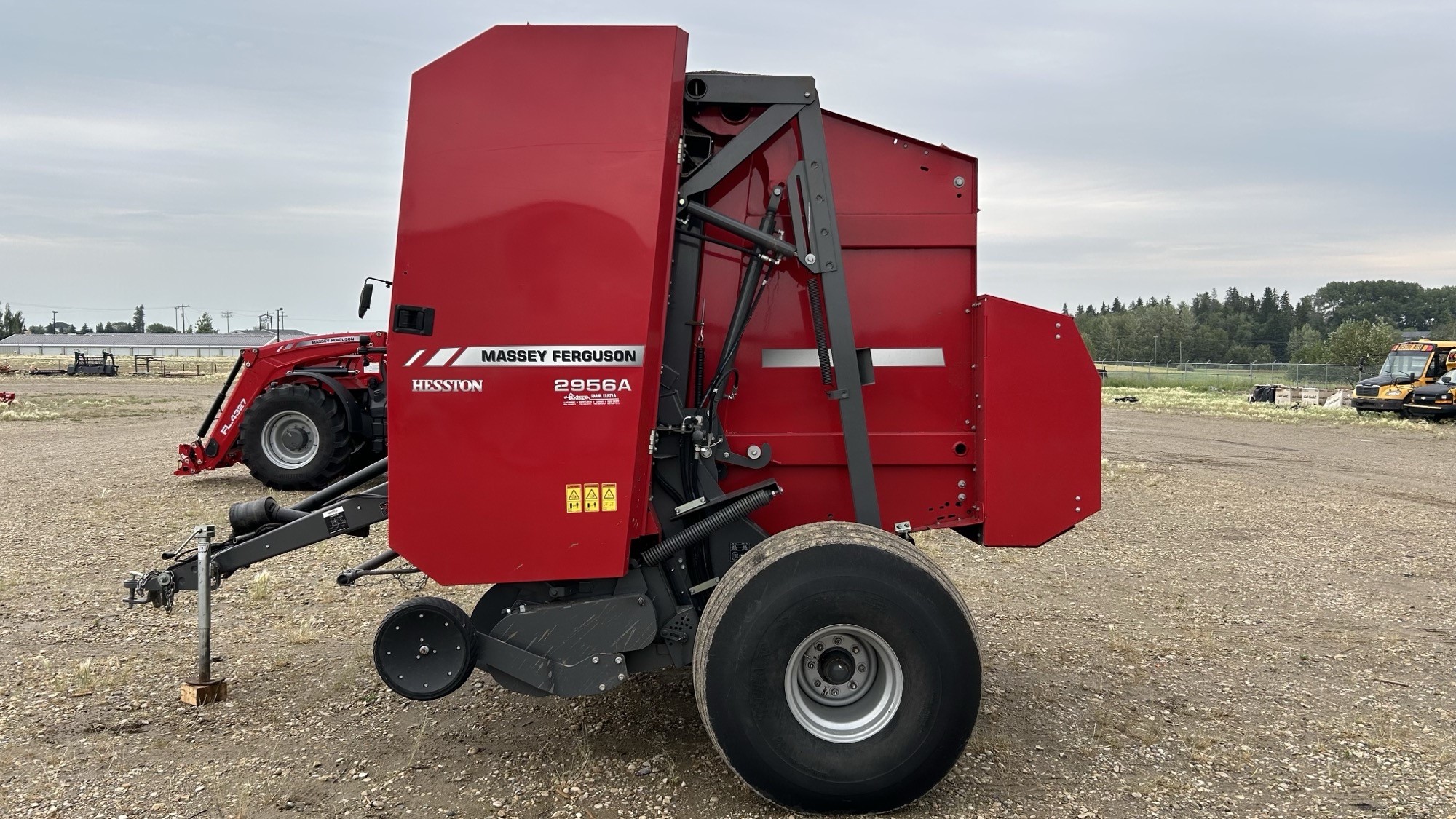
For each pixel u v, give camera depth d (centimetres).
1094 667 538
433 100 362
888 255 440
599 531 371
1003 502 421
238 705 462
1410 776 394
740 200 427
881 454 436
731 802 362
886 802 349
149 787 373
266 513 485
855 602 343
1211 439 2167
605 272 364
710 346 429
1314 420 2856
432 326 361
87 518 939
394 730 433
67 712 451
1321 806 366
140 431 1964
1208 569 801
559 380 365
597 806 359
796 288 431
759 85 407
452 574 368
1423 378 3056
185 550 487
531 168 362
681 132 388
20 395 3219
